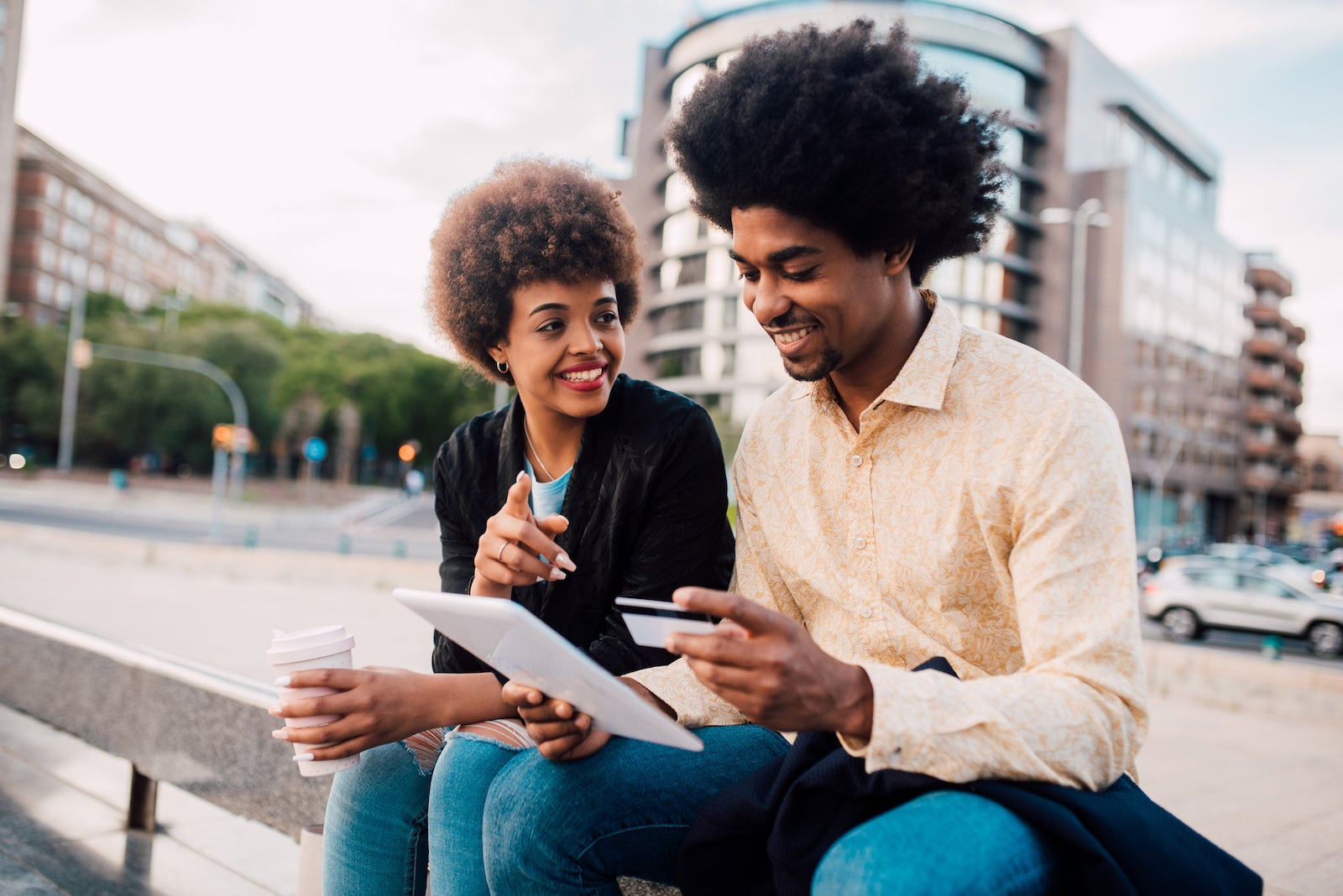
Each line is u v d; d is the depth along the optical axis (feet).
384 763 4.85
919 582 4.04
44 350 170.81
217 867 8.54
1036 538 3.64
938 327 4.18
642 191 163.32
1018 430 3.84
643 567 5.30
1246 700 23.63
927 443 4.08
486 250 5.39
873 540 4.18
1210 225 197.06
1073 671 3.36
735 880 3.93
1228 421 207.31
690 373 150.30
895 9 136.87
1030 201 152.97
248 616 32.14
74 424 168.86
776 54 4.01
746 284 4.26
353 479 229.66
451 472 5.80
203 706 8.35
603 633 5.45
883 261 4.09
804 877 3.52
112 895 7.74
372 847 4.82
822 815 3.57
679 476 5.30
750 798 3.80
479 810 4.32
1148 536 171.12
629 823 4.06
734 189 3.94
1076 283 112.57
